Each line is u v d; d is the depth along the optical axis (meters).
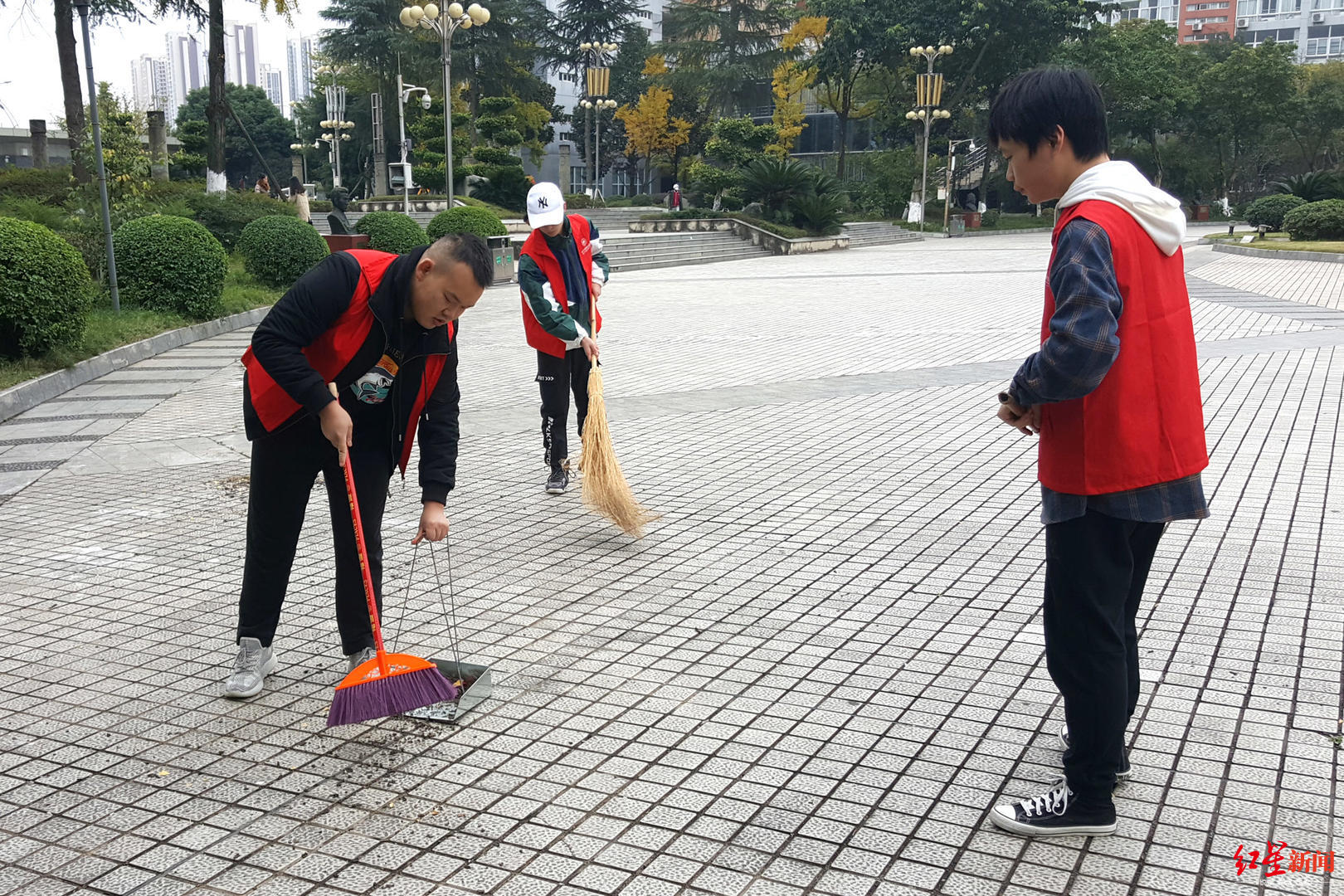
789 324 12.81
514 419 7.54
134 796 2.71
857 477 5.90
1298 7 112.94
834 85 49.25
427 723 3.11
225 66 22.33
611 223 34.75
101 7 20.81
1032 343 10.97
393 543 4.85
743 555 4.62
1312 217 24.42
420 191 33.22
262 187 33.25
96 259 11.84
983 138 45.88
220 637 3.77
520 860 2.41
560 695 3.29
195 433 7.21
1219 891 2.27
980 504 5.35
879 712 3.16
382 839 2.50
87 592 4.23
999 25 40.28
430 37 44.72
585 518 5.22
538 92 51.97
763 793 2.71
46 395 8.52
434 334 3.08
